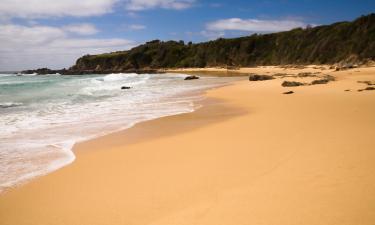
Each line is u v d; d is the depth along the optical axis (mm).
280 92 27406
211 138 12188
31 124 16484
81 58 161375
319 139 10352
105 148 11664
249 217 5664
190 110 20328
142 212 6426
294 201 6047
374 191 6062
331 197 6023
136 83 49000
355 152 8469
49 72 148875
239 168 8367
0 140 13133
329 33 99688
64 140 13070
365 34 86688
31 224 6312
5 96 30250
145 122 16609
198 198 6773
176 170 8711
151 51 145875
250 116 16703
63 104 24125
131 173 8758
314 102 20031
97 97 28906
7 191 7953
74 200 7242
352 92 23859
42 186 8195
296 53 106625
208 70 107938
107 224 6086
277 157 8914
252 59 121000
